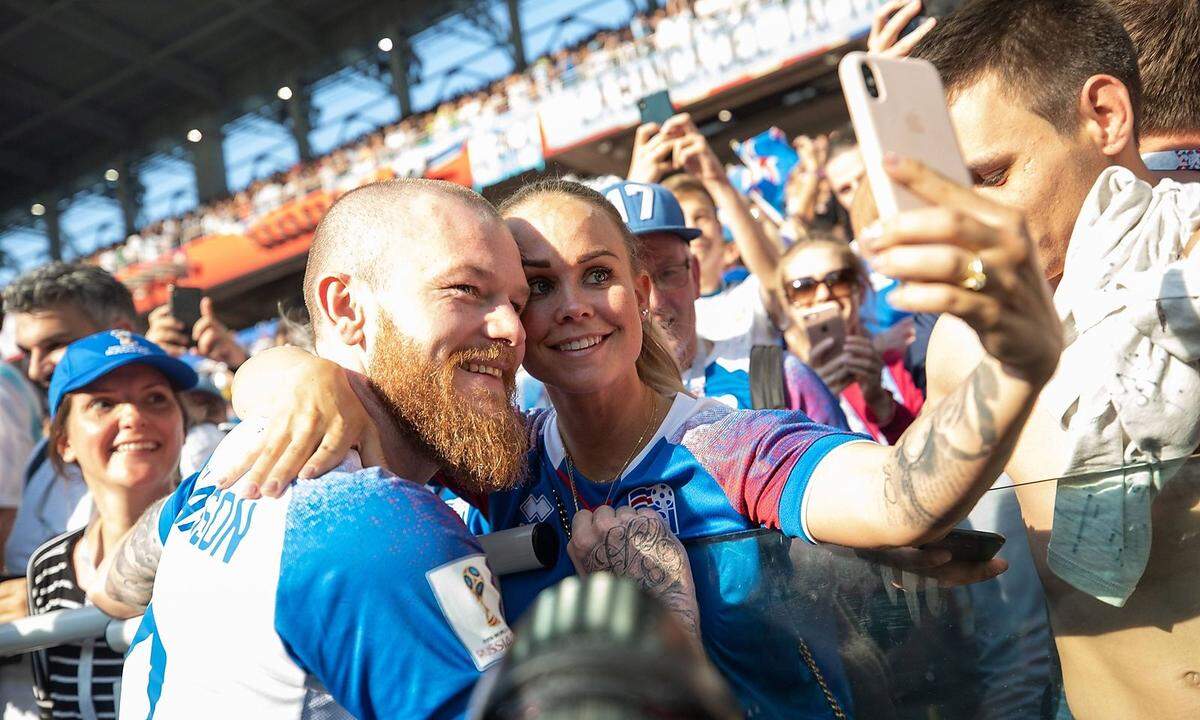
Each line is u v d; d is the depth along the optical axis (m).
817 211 5.26
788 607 1.14
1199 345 1.01
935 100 0.80
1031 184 1.12
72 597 2.11
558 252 1.38
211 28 21.06
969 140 1.13
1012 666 1.03
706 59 10.88
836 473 1.10
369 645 0.95
